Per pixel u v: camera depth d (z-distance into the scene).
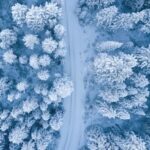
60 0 47.91
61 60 47.56
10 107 47.97
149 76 48.56
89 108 50.78
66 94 44.09
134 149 44.50
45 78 44.56
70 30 49.53
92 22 48.78
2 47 44.59
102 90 46.97
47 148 49.94
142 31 48.16
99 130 48.41
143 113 47.31
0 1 47.03
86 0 45.97
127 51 47.59
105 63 43.00
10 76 48.28
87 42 50.06
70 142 51.06
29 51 47.16
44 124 46.22
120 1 48.91
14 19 44.09
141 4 46.53
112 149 46.38
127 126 51.16
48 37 44.72
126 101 45.91
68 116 50.84
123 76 43.75
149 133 49.28
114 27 46.50
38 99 46.59
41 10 41.91
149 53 44.88
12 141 45.31
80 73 50.41
